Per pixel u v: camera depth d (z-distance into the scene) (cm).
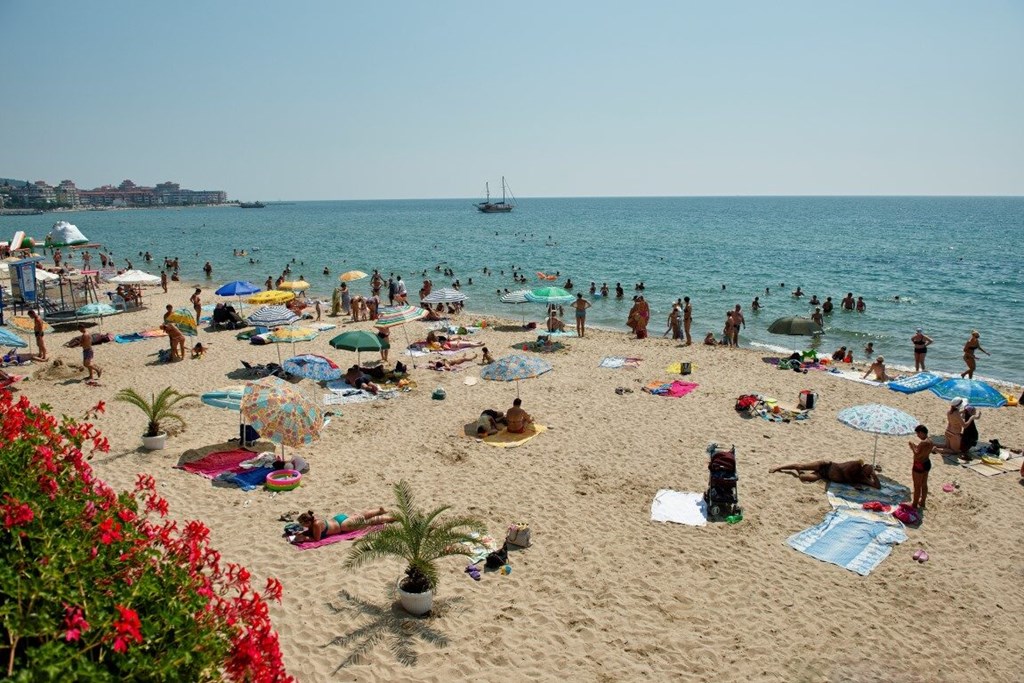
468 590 945
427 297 2720
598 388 1928
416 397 1838
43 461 579
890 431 1193
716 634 868
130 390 1398
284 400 1264
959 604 940
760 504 1212
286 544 1037
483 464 1384
